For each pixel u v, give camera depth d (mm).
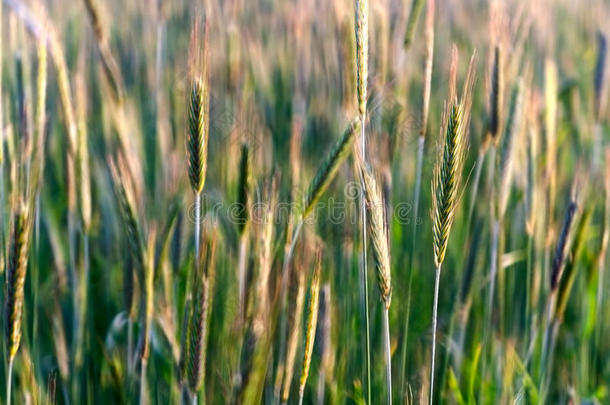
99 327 1101
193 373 832
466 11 1747
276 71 1354
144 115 1332
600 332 1104
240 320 891
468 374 1021
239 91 1111
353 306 1000
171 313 952
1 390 950
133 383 952
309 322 832
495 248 981
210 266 844
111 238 1122
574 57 1784
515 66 1046
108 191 1125
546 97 999
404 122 1089
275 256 904
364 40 815
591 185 1151
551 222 1005
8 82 1075
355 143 829
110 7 1677
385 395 966
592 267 1030
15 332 812
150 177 1174
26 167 890
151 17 1509
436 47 1512
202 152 824
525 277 1102
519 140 981
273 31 1508
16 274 804
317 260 836
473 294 1054
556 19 1941
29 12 1059
